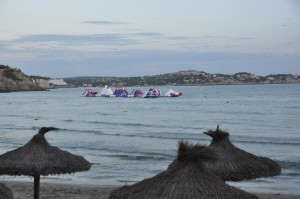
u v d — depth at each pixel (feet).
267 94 385.09
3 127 142.61
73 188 51.60
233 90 521.65
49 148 29.96
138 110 224.33
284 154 81.82
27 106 281.33
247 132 121.08
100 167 68.08
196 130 129.08
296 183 55.93
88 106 271.69
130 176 61.72
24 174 28.35
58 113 213.05
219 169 26.30
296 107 216.95
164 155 79.20
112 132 123.65
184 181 15.57
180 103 282.77
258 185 55.11
